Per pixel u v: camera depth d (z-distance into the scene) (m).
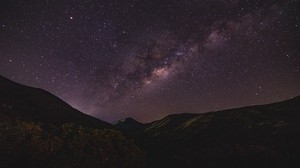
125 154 38.28
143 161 42.22
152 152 68.19
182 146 77.38
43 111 59.56
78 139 34.38
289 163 47.78
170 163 56.53
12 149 28.34
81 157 32.53
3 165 26.80
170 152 69.56
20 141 29.64
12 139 29.31
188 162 55.81
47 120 54.09
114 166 36.03
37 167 28.88
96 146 35.09
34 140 30.31
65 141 33.75
